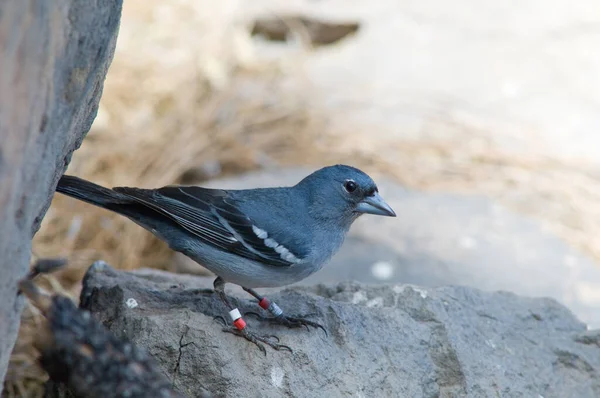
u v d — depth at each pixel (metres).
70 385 5.68
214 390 7.46
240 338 7.73
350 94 18.98
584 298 12.56
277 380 7.59
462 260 13.29
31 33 5.12
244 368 7.57
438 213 14.84
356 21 21.66
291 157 16.66
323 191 8.27
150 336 7.55
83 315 5.54
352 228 14.05
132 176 15.54
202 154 16.38
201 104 18.02
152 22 20.84
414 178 16.16
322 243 8.28
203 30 20.70
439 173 16.36
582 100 18.77
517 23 21.84
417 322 8.57
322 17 21.56
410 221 14.46
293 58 20.62
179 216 7.86
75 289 12.82
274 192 8.31
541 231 14.44
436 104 18.67
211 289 8.62
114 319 7.91
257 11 21.80
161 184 15.45
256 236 7.95
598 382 8.85
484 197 15.59
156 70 18.84
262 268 7.97
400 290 9.04
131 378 5.47
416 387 8.13
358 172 8.41
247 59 20.31
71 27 5.82
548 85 19.28
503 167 16.52
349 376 7.88
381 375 8.03
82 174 15.33
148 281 8.98
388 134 17.55
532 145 17.20
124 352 5.56
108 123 16.98
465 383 8.33
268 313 8.29
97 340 5.48
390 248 13.44
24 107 5.17
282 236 8.02
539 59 20.30
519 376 8.59
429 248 13.58
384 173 16.28
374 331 8.31
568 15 22.05
